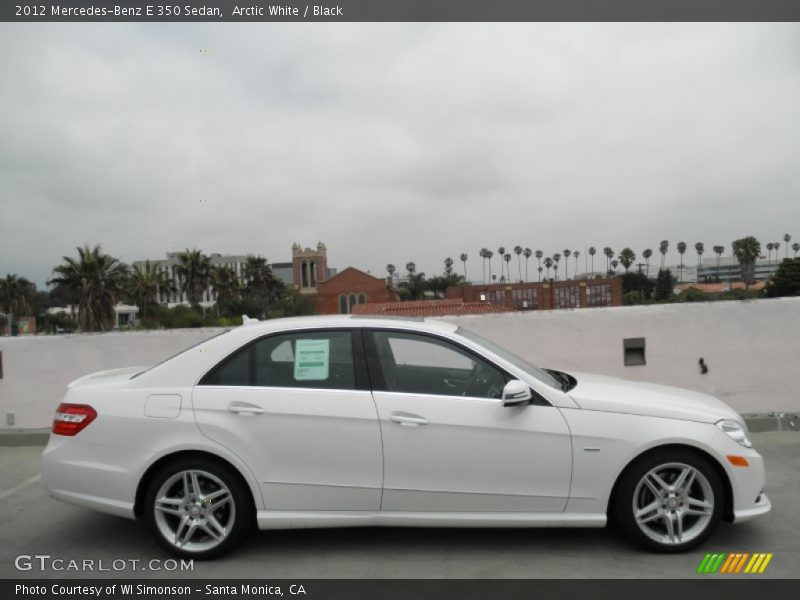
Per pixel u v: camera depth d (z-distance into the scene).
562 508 4.05
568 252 149.00
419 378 4.28
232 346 4.27
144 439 4.09
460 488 4.04
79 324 62.66
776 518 4.67
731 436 4.08
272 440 4.05
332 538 4.49
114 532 4.74
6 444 7.47
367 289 108.38
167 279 85.69
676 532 4.06
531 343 7.75
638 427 4.02
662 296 107.00
